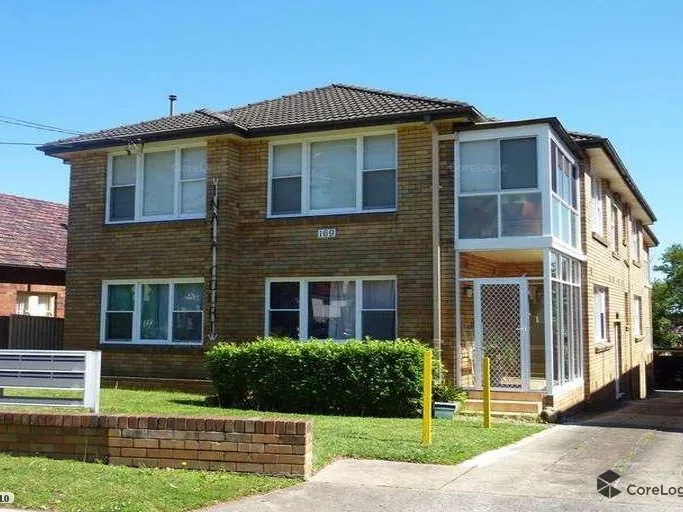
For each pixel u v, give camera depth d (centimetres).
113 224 1778
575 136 1797
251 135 1678
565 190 1670
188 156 1738
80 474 757
